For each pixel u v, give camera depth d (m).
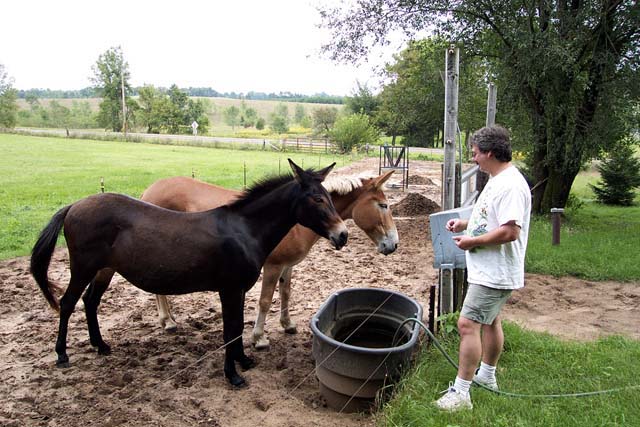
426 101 15.32
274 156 33.41
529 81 11.59
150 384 4.06
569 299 6.52
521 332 4.84
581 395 3.61
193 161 28.14
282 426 3.50
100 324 5.44
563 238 9.74
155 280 4.06
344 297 4.61
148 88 70.12
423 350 4.29
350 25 13.35
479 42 12.95
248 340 5.09
